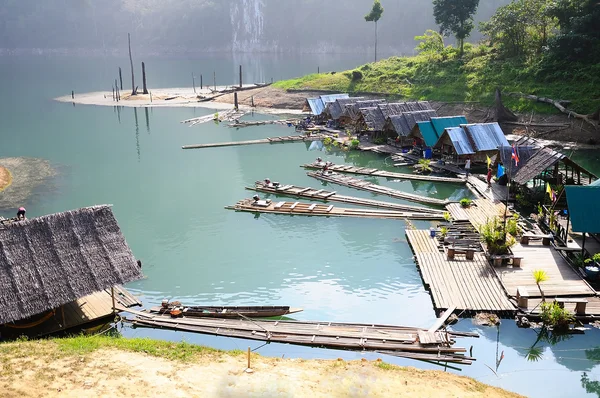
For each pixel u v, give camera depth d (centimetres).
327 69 19350
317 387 2133
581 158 6462
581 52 8375
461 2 10450
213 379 2158
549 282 3194
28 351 2283
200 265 3781
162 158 6812
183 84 14875
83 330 2847
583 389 2416
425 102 7631
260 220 4631
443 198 5106
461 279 3281
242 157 6838
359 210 4675
